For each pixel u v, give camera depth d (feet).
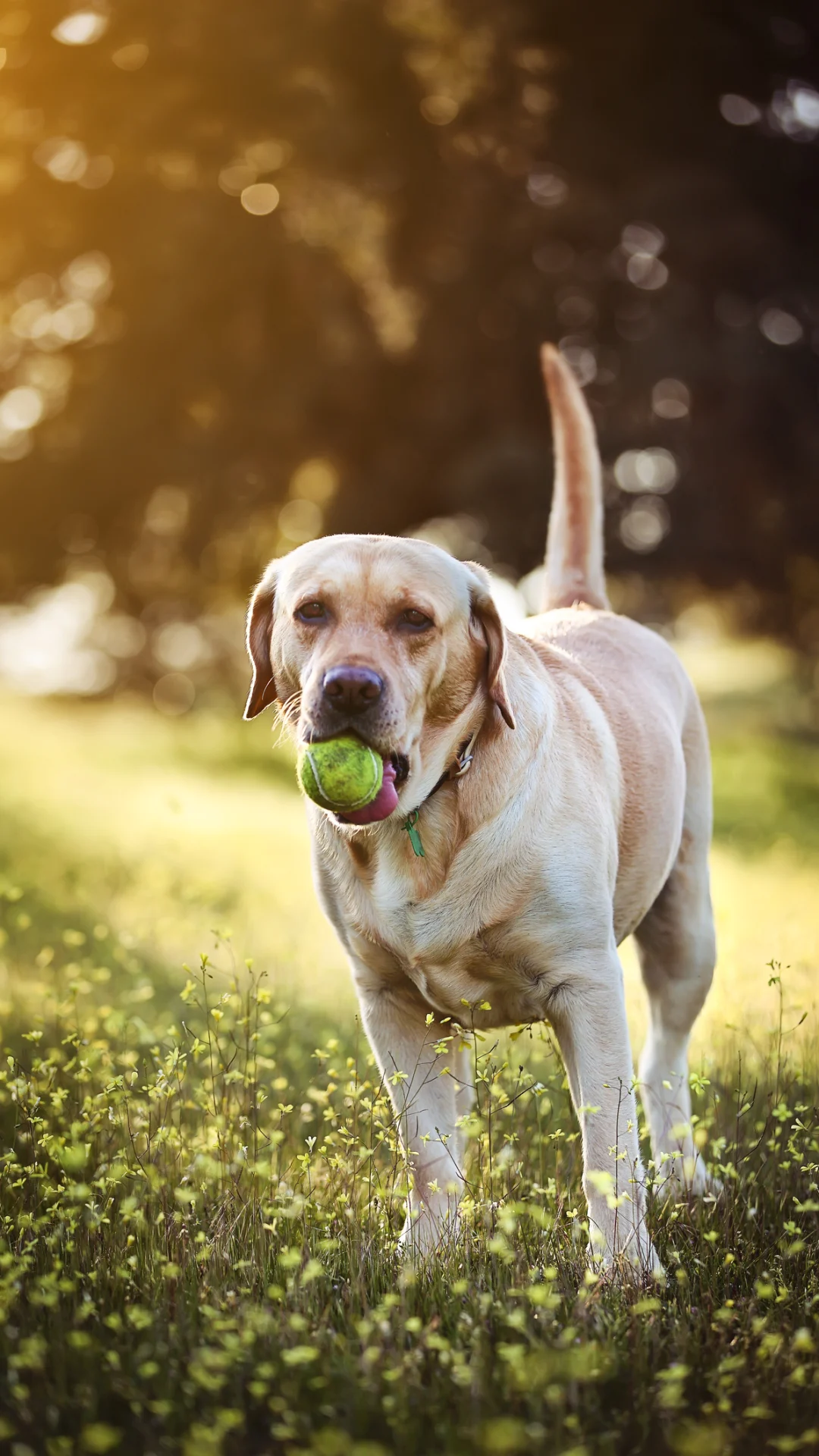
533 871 11.48
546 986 11.74
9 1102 14.10
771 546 64.44
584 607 15.98
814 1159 12.47
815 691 78.02
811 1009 14.23
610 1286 10.13
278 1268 10.29
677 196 57.21
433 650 11.23
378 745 10.73
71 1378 8.75
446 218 60.34
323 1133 13.60
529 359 61.36
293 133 55.62
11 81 54.49
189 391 62.85
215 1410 8.29
